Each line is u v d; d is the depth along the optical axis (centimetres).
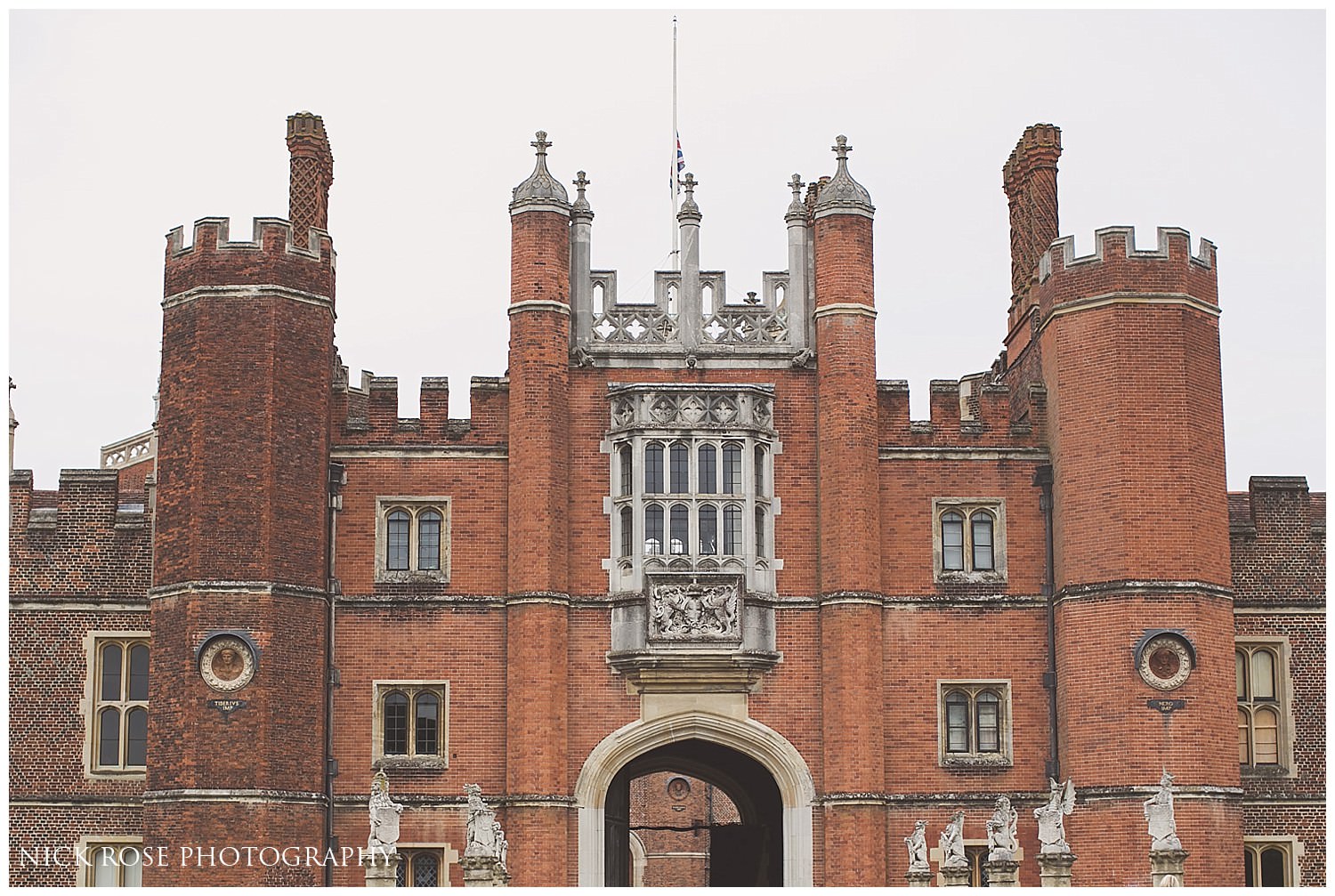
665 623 3988
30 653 4062
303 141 4372
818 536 4097
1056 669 4062
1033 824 4016
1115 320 4025
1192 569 3931
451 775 3969
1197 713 3875
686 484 4072
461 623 4031
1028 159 4588
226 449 3884
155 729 3831
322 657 3934
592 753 3988
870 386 4116
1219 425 4069
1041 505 4147
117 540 4116
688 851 6700
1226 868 3834
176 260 4006
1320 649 4209
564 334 4112
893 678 4069
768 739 4016
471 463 4097
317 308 4006
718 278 4212
